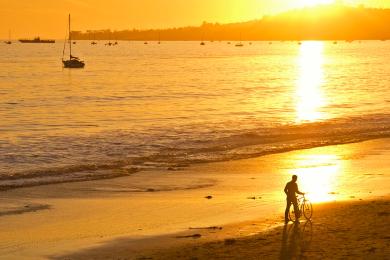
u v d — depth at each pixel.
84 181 73.12
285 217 49.62
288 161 87.38
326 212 52.62
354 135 112.69
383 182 71.31
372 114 146.62
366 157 90.81
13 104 167.62
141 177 75.62
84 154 92.12
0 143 102.75
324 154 93.50
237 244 43.25
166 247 43.81
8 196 64.62
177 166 83.31
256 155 92.19
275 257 39.41
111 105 166.75
